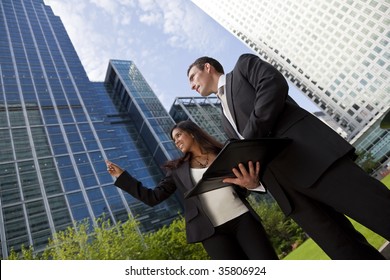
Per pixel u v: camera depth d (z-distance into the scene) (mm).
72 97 60719
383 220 1587
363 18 63250
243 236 2365
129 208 45156
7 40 65188
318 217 2156
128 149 70312
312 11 73562
